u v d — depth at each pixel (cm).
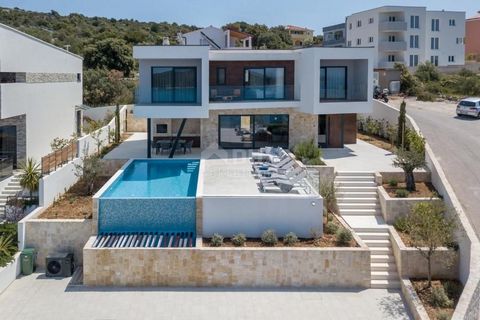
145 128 4222
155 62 3100
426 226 1797
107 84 5450
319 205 2033
